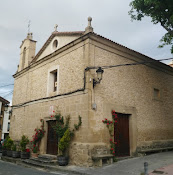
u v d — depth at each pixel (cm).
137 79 1125
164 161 848
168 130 1273
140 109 1101
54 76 1188
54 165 873
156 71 1283
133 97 1074
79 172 720
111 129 911
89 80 881
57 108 1030
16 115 1452
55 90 1148
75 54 995
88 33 915
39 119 1162
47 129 1107
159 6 926
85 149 817
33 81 1323
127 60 1087
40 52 1311
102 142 865
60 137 922
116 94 983
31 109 1263
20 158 1147
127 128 1028
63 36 1130
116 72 1011
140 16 1019
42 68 1251
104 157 819
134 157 986
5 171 807
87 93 864
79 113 885
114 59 1017
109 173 695
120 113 998
